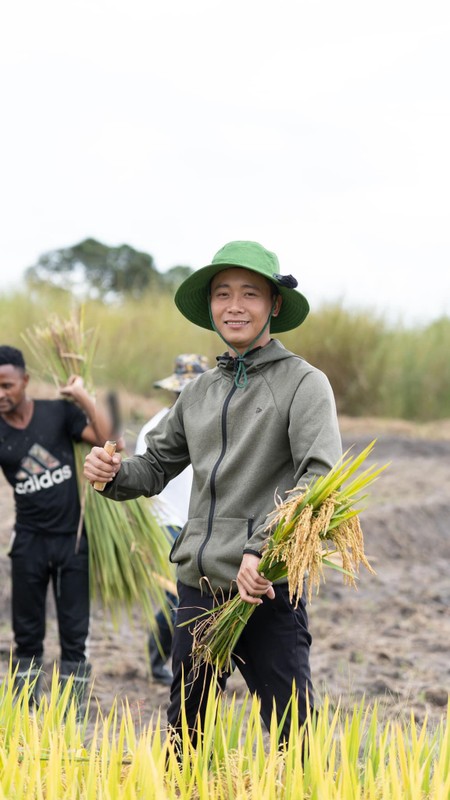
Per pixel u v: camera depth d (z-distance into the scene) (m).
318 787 2.98
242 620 3.44
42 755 3.25
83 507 5.41
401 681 6.29
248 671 3.67
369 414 20.73
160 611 6.08
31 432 5.38
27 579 5.41
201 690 3.66
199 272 3.72
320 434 3.44
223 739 3.19
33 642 5.45
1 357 5.30
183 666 3.66
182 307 3.97
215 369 3.80
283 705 3.57
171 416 3.88
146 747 3.10
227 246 3.68
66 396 5.46
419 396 21.08
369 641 7.27
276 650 3.57
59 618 5.44
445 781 3.08
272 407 3.55
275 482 3.59
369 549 10.25
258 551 3.33
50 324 5.72
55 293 19.95
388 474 14.11
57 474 5.40
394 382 20.91
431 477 13.96
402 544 10.64
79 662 5.42
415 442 17.30
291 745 3.20
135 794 2.97
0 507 10.55
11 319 18.47
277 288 3.75
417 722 5.31
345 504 3.26
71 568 5.41
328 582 8.96
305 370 3.58
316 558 3.21
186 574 3.68
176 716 3.71
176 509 5.91
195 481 3.74
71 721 3.52
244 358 3.68
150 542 5.70
